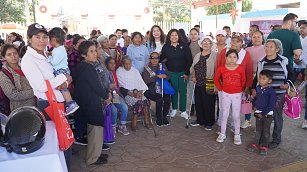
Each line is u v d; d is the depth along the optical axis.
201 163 3.62
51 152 1.91
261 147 3.87
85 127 3.82
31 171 1.83
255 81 4.14
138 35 5.23
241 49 4.27
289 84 3.89
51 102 2.33
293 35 4.34
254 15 13.74
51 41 3.18
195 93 4.86
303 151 3.91
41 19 14.91
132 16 13.43
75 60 4.19
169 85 4.97
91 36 8.26
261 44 4.38
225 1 13.27
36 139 1.87
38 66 2.41
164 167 3.53
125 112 4.54
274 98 3.70
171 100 5.41
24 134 1.83
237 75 4.05
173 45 5.07
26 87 3.00
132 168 3.51
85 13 13.15
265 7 17.70
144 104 4.74
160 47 5.66
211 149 4.04
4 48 2.97
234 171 3.41
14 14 23.31
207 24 17.80
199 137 4.49
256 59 4.35
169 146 4.16
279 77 3.83
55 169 1.88
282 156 3.77
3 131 2.02
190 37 5.53
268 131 3.81
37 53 2.43
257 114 3.84
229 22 15.52
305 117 4.74
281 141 4.24
